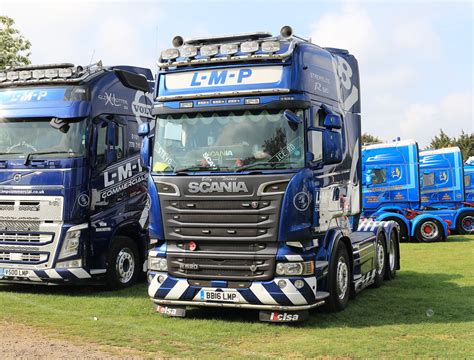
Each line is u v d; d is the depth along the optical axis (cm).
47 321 844
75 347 690
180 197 838
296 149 813
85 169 1077
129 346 706
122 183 1159
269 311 819
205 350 693
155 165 869
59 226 1059
